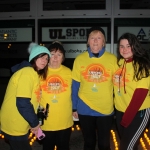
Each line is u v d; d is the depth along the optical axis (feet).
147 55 10.57
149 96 10.69
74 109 12.44
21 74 9.85
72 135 19.15
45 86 11.75
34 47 10.34
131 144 10.66
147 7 19.52
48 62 11.07
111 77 11.80
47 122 11.82
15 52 20.49
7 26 20.45
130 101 10.49
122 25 19.69
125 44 10.66
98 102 11.93
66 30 19.98
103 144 12.22
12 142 10.16
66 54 20.07
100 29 11.85
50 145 12.15
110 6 19.61
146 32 19.61
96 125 12.31
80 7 19.79
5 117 10.08
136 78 10.37
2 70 20.66
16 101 9.70
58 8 19.95
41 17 20.10
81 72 12.00
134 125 10.59
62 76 11.97
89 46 12.08
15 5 20.29
